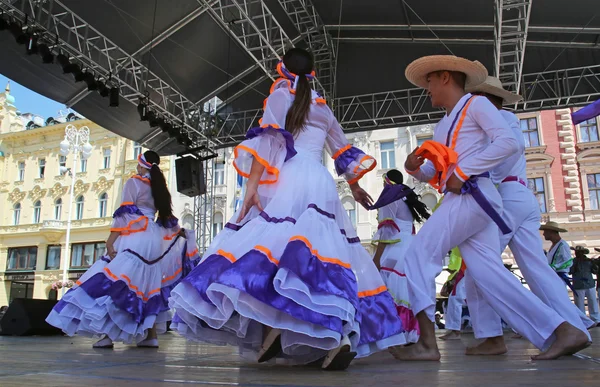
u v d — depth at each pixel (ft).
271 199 6.20
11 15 20.77
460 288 15.78
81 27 24.00
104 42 24.93
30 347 10.71
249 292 5.20
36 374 4.99
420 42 30.37
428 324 6.98
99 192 78.69
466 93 8.43
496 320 7.99
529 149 58.39
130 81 27.32
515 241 8.28
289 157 6.36
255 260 5.46
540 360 6.48
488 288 7.25
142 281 10.91
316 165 6.55
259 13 28.27
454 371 5.27
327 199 6.31
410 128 61.36
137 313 10.57
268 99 6.72
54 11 22.89
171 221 11.91
